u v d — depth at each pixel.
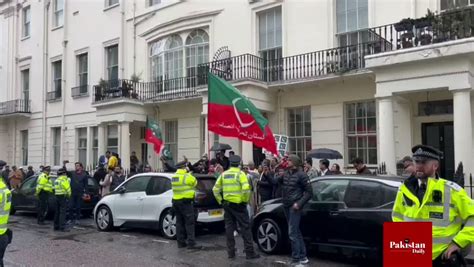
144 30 19.86
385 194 6.87
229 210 7.87
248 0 16.20
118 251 8.59
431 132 12.52
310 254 8.07
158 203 10.14
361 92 13.52
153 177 10.58
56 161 23.69
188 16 17.92
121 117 18.41
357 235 6.96
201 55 17.77
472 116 11.48
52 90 24.09
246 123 10.67
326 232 7.36
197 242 9.52
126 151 18.41
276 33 15.70
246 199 7.81
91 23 22.14
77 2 22.95
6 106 26.03
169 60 18.83
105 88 19.44
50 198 12.73
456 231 3.55
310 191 7.16
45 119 24.06
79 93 22.39
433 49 10.29
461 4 11.96
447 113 12.15
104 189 13.79
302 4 14.92
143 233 10.73
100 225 11.17
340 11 14.21
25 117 25.17
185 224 8.98
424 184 3.74
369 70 12.31
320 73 13.92
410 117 12.77
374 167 13.04
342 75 13.09
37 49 24.88
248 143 14.63
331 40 14.17
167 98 17.95
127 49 20.50
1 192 5.34
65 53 23.28
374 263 7.36
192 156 17.98
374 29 12.66
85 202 13.40
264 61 15.63
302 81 13.99
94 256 8.16
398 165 11.55
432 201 3.63
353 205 7.14
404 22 11.02
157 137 15.04
